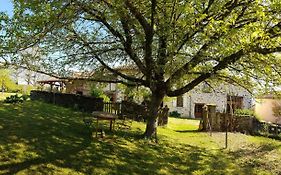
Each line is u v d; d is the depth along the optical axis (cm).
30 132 1468
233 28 1252
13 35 1187
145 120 2444
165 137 1983
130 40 1591
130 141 1647
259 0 1196
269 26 1280
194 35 1341
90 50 1645
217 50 1307
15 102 2339
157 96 1733
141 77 1855
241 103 4494
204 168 1440
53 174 1103
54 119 1845
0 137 1328
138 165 1330
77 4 1266
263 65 1470
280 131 2578
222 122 2636
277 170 1518
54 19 1190
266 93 1764
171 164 1424
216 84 1975
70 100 2619
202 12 1306
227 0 1377
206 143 2017
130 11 1440
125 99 2602
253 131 2602
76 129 1688
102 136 1589
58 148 1334
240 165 1561
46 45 1519
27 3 1138
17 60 1396
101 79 1788
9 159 1145
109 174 1189
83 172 1162
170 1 1333
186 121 3653
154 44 1511
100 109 2430
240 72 1658
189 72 1605
